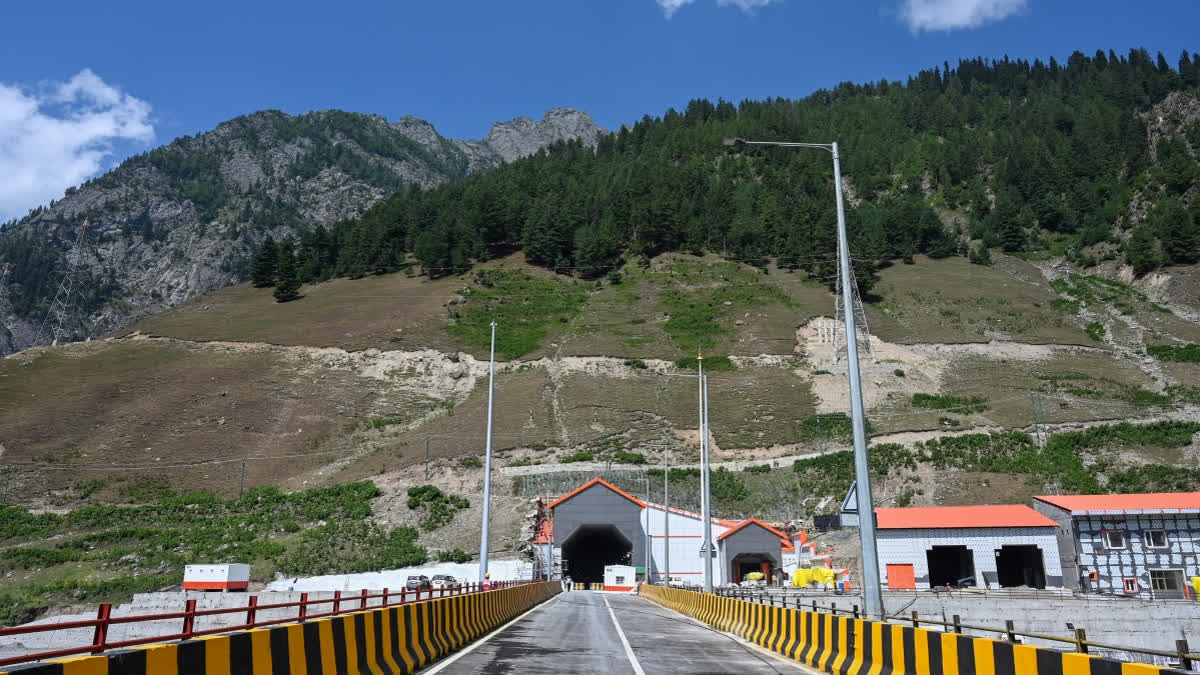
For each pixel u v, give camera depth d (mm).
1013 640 10344
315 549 72062
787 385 114938
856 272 160250
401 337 134375
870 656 14508
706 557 39469
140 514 81438
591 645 21078
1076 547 50562
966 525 52688
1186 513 50375
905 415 101812
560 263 180875
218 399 111000
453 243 191625
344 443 103000
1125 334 134250
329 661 11875
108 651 7848
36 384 113125
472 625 23000
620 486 88875
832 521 76562
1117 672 8016
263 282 186875
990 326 138750
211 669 8633
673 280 167500
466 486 88250
